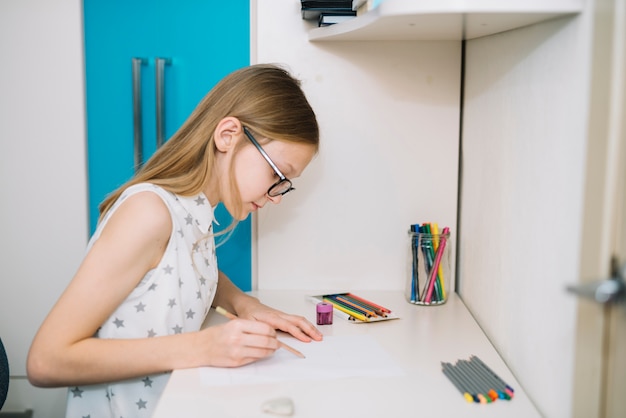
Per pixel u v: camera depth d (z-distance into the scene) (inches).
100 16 60.2
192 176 44.6
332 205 61.0
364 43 59.1
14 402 63.4
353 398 34.6
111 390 42.7
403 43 59.1
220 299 53.5
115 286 39.2
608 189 24.9
